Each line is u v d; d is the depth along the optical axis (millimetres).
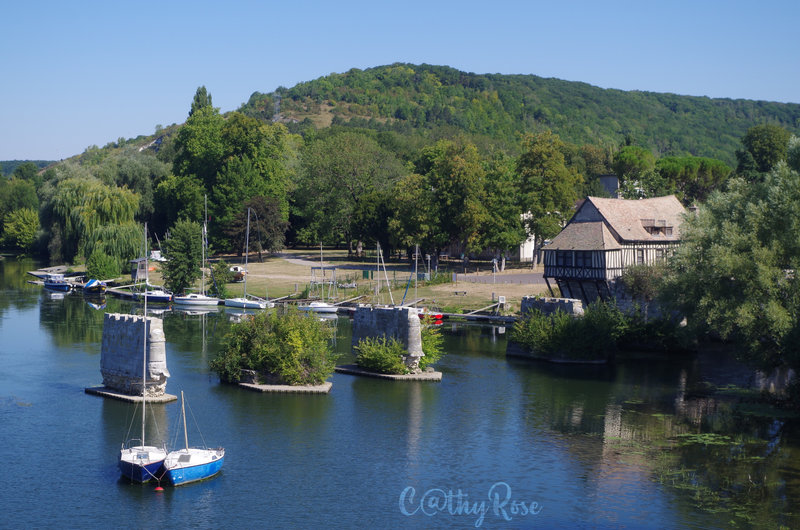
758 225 53125
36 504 36188
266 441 45031
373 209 122812
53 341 74562
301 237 142125
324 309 93688
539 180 108625
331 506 36406
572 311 68875
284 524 34469
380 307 64375
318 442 45031
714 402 53719
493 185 109812
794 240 51250
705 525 34500
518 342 69375
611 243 78125
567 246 80375
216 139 153875
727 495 37750
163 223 159000
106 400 52625
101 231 124562
